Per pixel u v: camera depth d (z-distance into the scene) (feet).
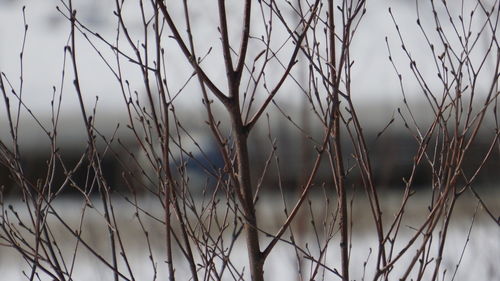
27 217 102.27
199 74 45.83
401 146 81.76
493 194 82.64
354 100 108.88
